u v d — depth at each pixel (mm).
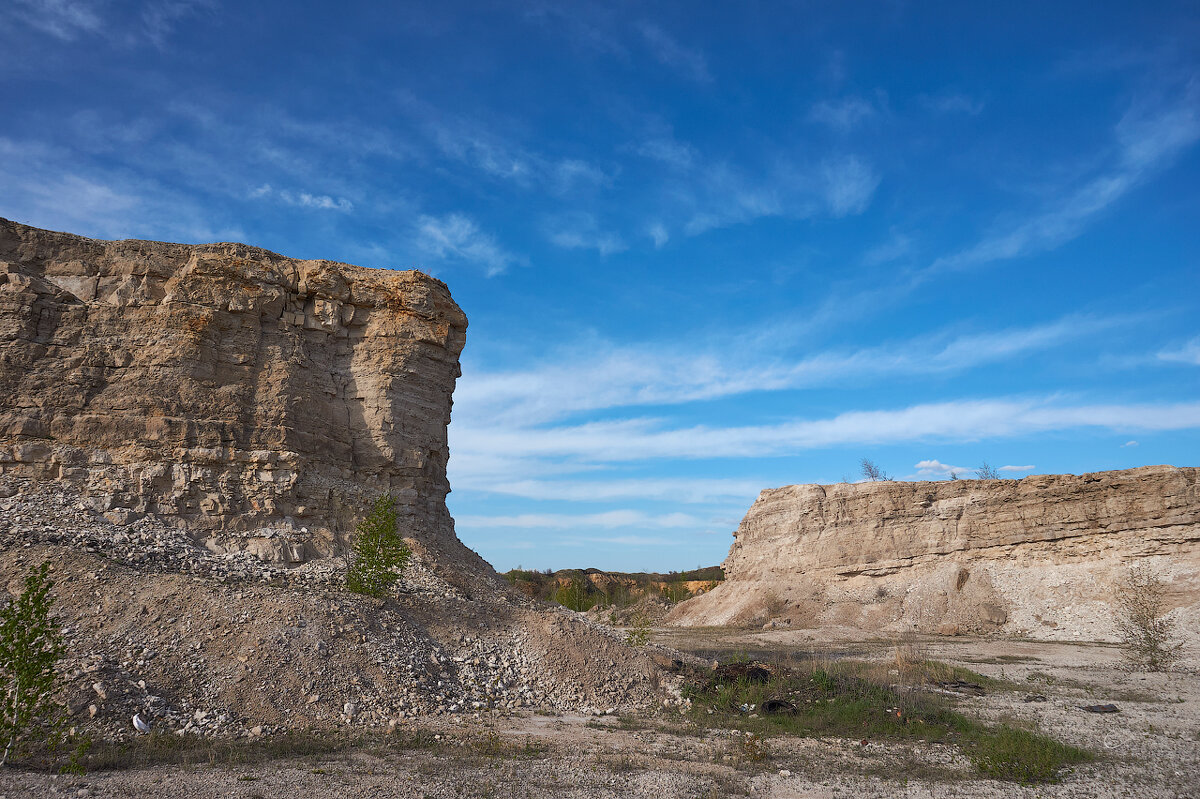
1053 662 36031
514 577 88688
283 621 18453
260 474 25469
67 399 23844
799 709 21000
